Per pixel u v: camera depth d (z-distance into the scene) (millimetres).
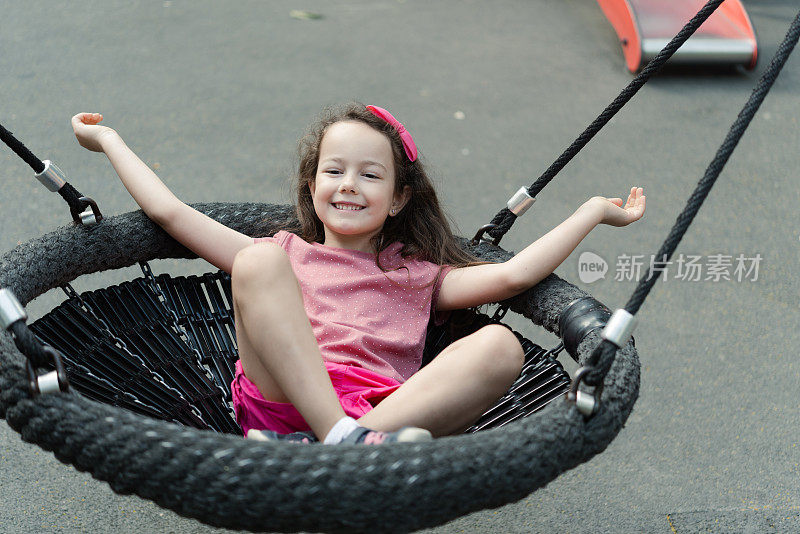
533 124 3625
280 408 1274
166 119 3443
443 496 943
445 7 5027
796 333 2430
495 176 3174
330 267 1570
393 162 1579
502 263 1567
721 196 3168
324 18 4707
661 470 1916
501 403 1429
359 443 1046
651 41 4109
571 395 1076
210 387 1543
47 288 1492
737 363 2295
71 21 4418
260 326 1175
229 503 922
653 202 3090
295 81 3873
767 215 3062
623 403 1136
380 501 920
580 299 1457
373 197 1522
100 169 3023
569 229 1494
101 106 3518
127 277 2506
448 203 2965
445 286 1585
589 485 1871
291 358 1162
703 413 2104
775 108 3949
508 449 986
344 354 1429
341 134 1539
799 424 2068
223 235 1576
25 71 3791
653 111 3828
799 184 3281
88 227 1553
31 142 3174
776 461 1948
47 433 999
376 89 3850
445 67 4152
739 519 1768
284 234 1638
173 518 1732
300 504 913
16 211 2730
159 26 4434
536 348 1535
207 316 1678
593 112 3773
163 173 3037
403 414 1177
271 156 3205
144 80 3787
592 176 3234
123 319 1589
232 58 4086
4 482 1774
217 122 3447
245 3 4852
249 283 1187
